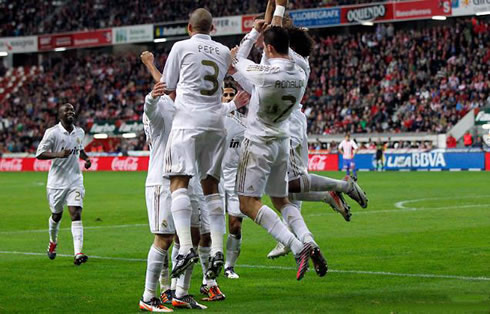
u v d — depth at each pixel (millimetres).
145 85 64188
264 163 9297
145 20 63781
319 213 20969
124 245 15477
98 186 35250
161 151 9273
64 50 71875
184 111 8953
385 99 53031
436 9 51125
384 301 9258
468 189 29172
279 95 9078
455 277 10812
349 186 10586
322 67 58250
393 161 46781
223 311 8953
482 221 18234
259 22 9703
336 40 59094
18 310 9188
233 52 9492
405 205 22984
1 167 58875
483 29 53375
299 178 10547
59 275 11844
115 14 65688
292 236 9086
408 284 10375
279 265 12477
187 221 8781
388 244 14523
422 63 54156
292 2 57906
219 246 8953
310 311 8773
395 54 55719
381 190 29375
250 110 9438
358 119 52594
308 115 54781
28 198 29500
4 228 19219
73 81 68000
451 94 51125
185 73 8969
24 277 11656
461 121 48062
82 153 14133
